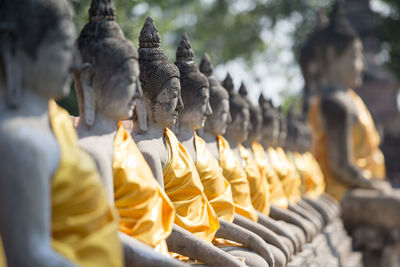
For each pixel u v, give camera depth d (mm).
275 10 28531
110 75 4258
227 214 6414
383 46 25078
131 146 4543
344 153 13383
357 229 13234
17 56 3330
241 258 5809
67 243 3314
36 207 3109
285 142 11750
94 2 4371
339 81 13992
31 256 3080
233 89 8125
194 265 5320
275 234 6992
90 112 4293
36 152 3154
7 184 3096
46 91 3426
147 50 5465
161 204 4570
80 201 3355
